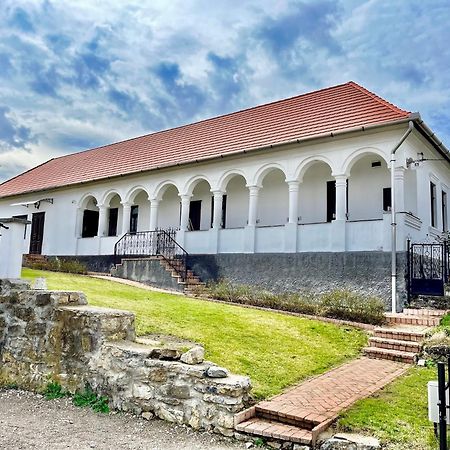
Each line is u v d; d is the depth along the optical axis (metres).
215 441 6.05
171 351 7.24
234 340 9.60
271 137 19.16
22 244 10.04
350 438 5.41
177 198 23.69
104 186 24.86
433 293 13.48
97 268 24.28
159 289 17.78
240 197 21.09
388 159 15.08
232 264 18.45
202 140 23.34
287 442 5.74
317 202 18.64
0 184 36.16
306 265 16.34
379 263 14.70
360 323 12.44
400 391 7.30
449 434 5.47
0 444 5.46
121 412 7.04
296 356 9.28
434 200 18.62
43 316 8.55
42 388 8.16
